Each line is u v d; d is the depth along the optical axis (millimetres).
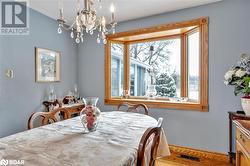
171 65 3172
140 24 3107
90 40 3633
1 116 2355
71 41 3627
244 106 1872
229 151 2318
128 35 3217
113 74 3586
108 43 3426
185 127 2754
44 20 3000
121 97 3564
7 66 2424
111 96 3533
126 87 3584
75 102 3328
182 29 2822
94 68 3609
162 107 2945
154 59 3348
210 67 2525
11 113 2480
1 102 2354
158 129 1138
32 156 1038
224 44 2428
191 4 2574
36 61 2848
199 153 2637
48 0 2469
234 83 1868
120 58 3605
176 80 3125
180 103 2781
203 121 2600
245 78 1758
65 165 926
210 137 2551
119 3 2525
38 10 2828
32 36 2787
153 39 3316
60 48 3354
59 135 1440
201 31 2584
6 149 1145
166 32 2986
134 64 3547
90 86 3668
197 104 2635
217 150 2504
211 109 2529
